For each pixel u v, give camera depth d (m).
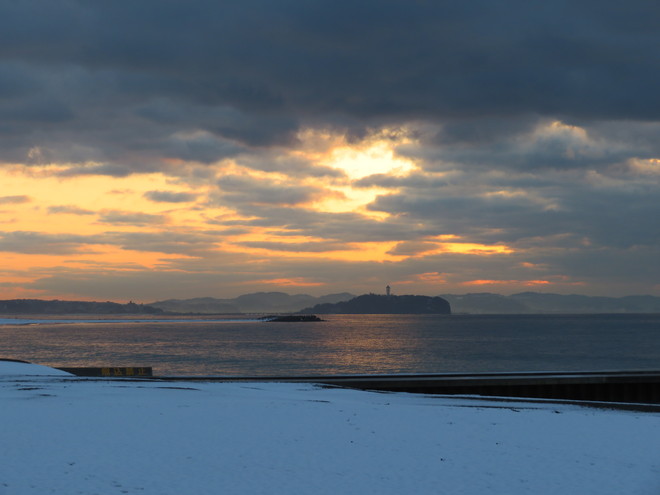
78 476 16.62
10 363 54.66
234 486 16.25
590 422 26.45
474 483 17.00
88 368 52.78
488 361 124.00
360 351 149.62
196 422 24.23
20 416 24.77
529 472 18.14
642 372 48.75
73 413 25.67
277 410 27.47
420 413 27.88
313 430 23.28
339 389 39.06
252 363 115.50
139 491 15.58
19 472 16.81
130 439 21.03
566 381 44.38
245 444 20.80
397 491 16.20
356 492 16.05
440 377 45.06
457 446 21.20
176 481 16.50
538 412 29.33
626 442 22.34
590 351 152.88
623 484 17.11
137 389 35.41
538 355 139.62
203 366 108.88
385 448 20.73
